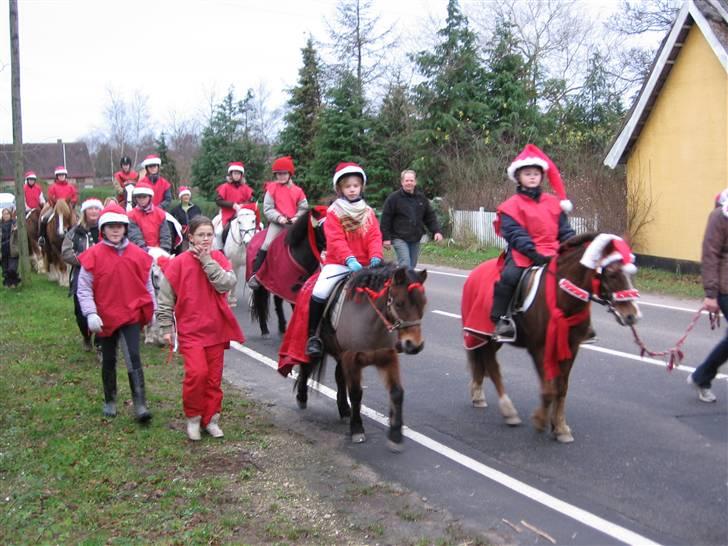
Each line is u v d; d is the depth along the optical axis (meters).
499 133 27.91
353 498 5.21
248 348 10.23
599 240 5.35
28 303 13.23
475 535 4.59
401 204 10.68
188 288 6.29
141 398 6.77
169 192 13.73
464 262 20.11
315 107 37.03
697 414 6.71
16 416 6.93
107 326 6.68
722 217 6.59
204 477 5.59
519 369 8.55
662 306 12.37
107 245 6.64
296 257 8.84
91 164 70.25
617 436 6.23
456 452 6.04
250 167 40.66
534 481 5.40
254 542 4.56
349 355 6.08
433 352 9.59
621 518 4.75
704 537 4.46
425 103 30.02
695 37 15.42
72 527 4.76
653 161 17.05
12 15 14.98
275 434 6.61
